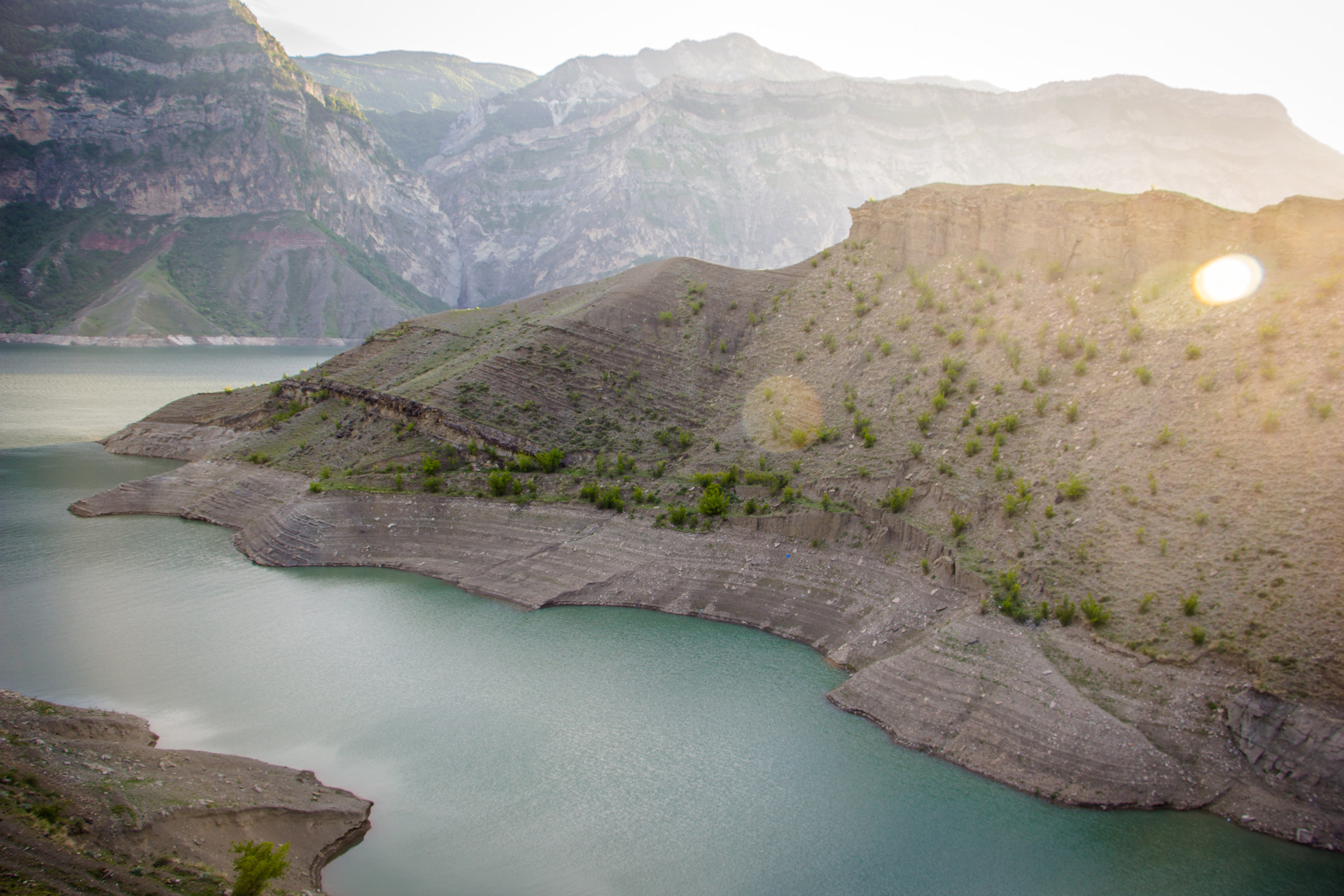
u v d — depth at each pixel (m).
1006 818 47.50
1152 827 46.06
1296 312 68.19
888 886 42.59
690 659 66.62
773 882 42.94
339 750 53.94
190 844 39.75
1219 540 57.03
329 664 65.88
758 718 58.19
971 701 55.31
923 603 65.81
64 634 70.31
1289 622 50.19
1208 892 41.72
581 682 63.00
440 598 79.44
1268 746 47.34
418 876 42.66
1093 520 63.97
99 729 50.88
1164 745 49.31
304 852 43.03
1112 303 82.94
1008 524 67.88
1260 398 63.91
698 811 48.44
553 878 42.84
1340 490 54.34
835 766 52.59
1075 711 51.97
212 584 82.62
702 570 78.06
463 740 55.28
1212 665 51.22
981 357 87.69
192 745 53.72
